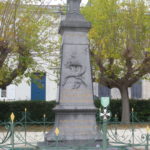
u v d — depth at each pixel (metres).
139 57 20.39
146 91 30.22
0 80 18.95
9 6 18.20
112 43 20.39
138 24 20.39
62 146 10.77
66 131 11.53
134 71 21.06
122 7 20.75
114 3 20.70
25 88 29.45
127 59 20.78
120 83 21.91
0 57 18.14
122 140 14.62
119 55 20.36
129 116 21.92
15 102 23.86
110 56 20.34
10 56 21.03
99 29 20.45
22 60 19.20
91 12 20.72
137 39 20.31
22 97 29.36
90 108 11.71
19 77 22.17
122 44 20.41
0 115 23.67
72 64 11.98
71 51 12.05
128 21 20.36
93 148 10.67
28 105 23.86
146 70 20.84
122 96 22.12
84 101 11.85
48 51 20.23
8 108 23.77
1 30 18.03
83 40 12.13
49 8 23.28
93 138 11.44
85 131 11.60
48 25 20.38
